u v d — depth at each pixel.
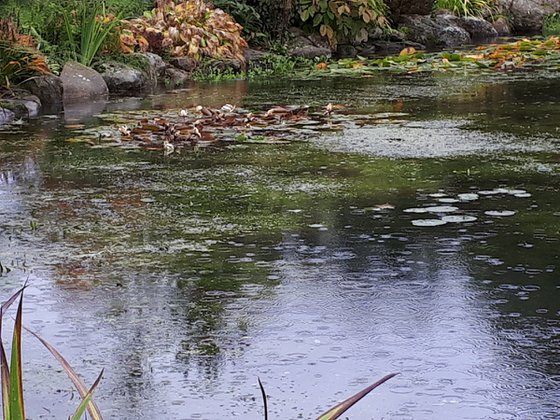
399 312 4.61
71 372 2.57
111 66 13.73
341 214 6.44
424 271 5.21
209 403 3.71
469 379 3.86
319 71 15.92
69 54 13.68
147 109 11.52
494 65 16.17
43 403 3.74
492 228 6.03
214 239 5.90
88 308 4.75
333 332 4.38
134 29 15.52
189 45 15.79
